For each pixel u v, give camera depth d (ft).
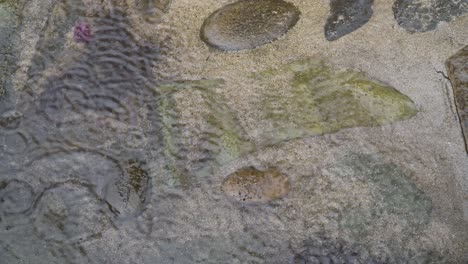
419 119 4.87
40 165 5.13
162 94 5.37
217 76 5.39
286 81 5.26
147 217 4.76
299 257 4.43
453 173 4.59
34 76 5.62
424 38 5.25
